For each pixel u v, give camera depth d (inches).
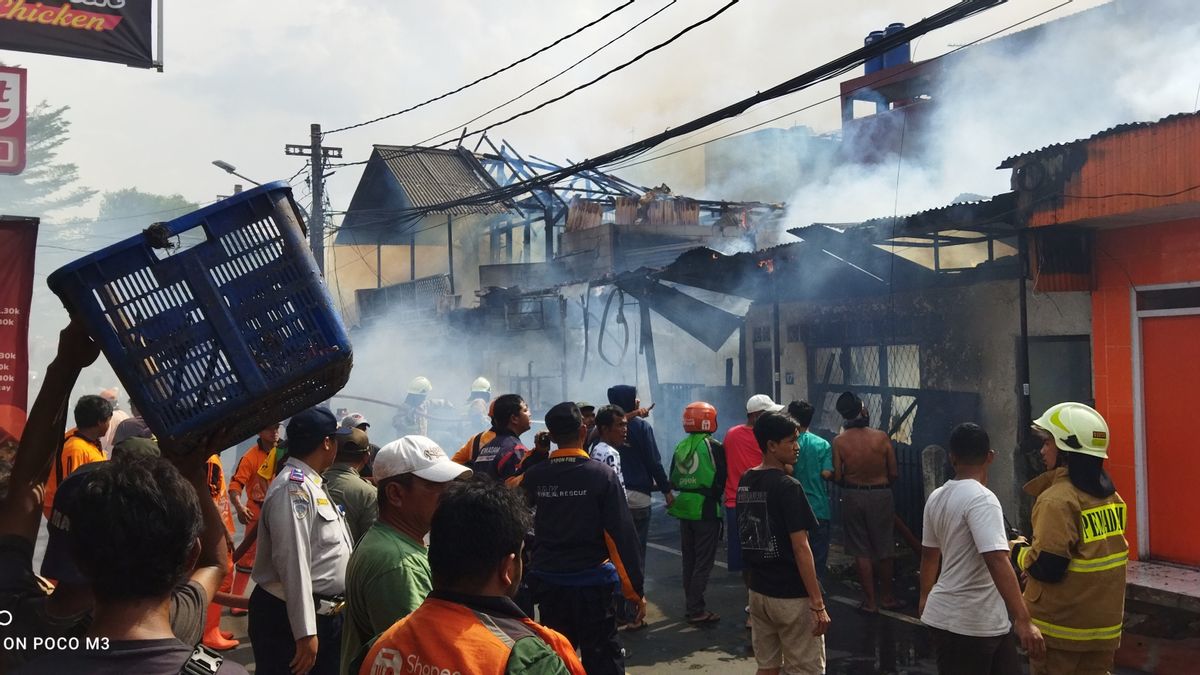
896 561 357.4
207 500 93.4
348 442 201.5
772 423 197.2
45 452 89.7
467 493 86.0
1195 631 263.1
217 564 90.6
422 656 80.4
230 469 655.8
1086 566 162.1
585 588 193.0
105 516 62.9
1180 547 305.3
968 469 168.9
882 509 299.6
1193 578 287.7
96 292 90.7
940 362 403.2
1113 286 323.6
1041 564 163.5
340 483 197.9
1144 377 315.9
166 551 64.4
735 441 302.0
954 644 165.2
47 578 90.5
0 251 236.1
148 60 276.7
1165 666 236.2
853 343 461.7
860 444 302.2
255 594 163.8
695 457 292.4
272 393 94.0
